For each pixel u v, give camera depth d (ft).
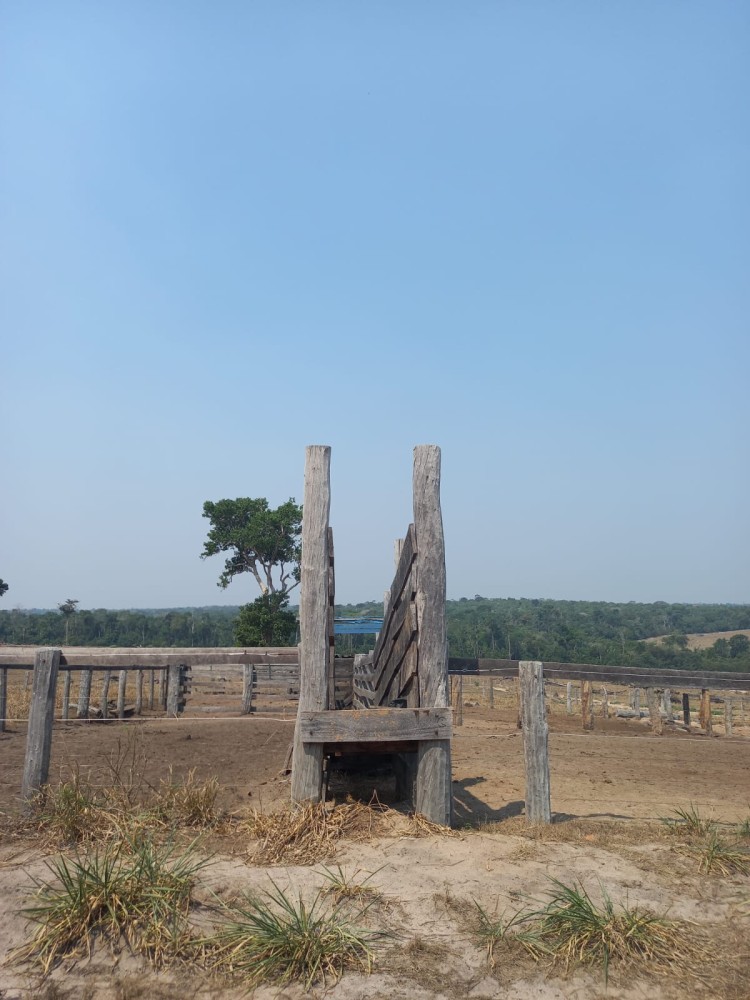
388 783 25.38
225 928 13.47
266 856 16.62
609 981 12.38
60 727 39.04
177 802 19.26
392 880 15.46
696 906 14.80
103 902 13.82
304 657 19.95
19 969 12.55
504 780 26.58
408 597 21.67
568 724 49.57
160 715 47.24
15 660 20.98
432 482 21.24
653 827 19.45
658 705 43.91
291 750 26.68
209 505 116.47
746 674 28.17
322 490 20.98
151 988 12.07
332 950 12.87
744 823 19.52
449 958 12.89
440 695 20.10
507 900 14.75
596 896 14.98
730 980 12.42
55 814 18.54
